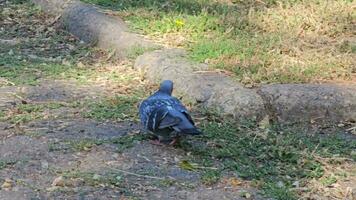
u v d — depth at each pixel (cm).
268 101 976
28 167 808
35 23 1389
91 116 946
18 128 904
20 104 987
